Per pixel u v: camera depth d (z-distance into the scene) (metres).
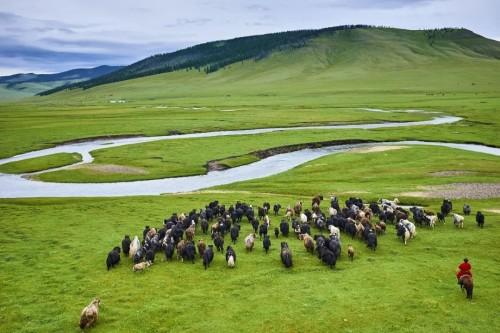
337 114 173.25
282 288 27.61
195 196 60.47
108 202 56.47
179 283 28.94
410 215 47.31
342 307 24.89
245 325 23.23
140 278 29.91
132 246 34.19
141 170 85.19
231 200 56.81
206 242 38.56
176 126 143.38
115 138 125.19
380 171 75.69
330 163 85.94
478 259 32.72
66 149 108.19
